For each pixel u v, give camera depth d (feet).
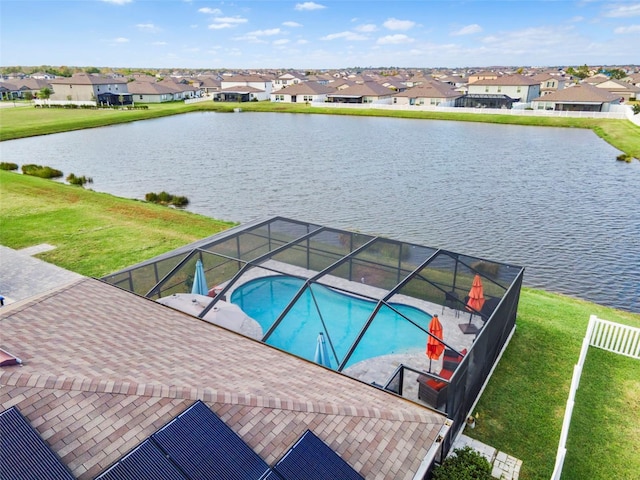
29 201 124.06
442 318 58.95
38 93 472.85
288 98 456.04
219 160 196.34
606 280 91.56
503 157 201.16
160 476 22.54
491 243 108.78
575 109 334.85
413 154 208.44
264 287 61.26
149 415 25.77
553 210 131.64
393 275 63.21
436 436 30.55
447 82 579.07
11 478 20.66
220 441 25.23
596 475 39.11
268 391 31.04
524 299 73.51
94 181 161.38
